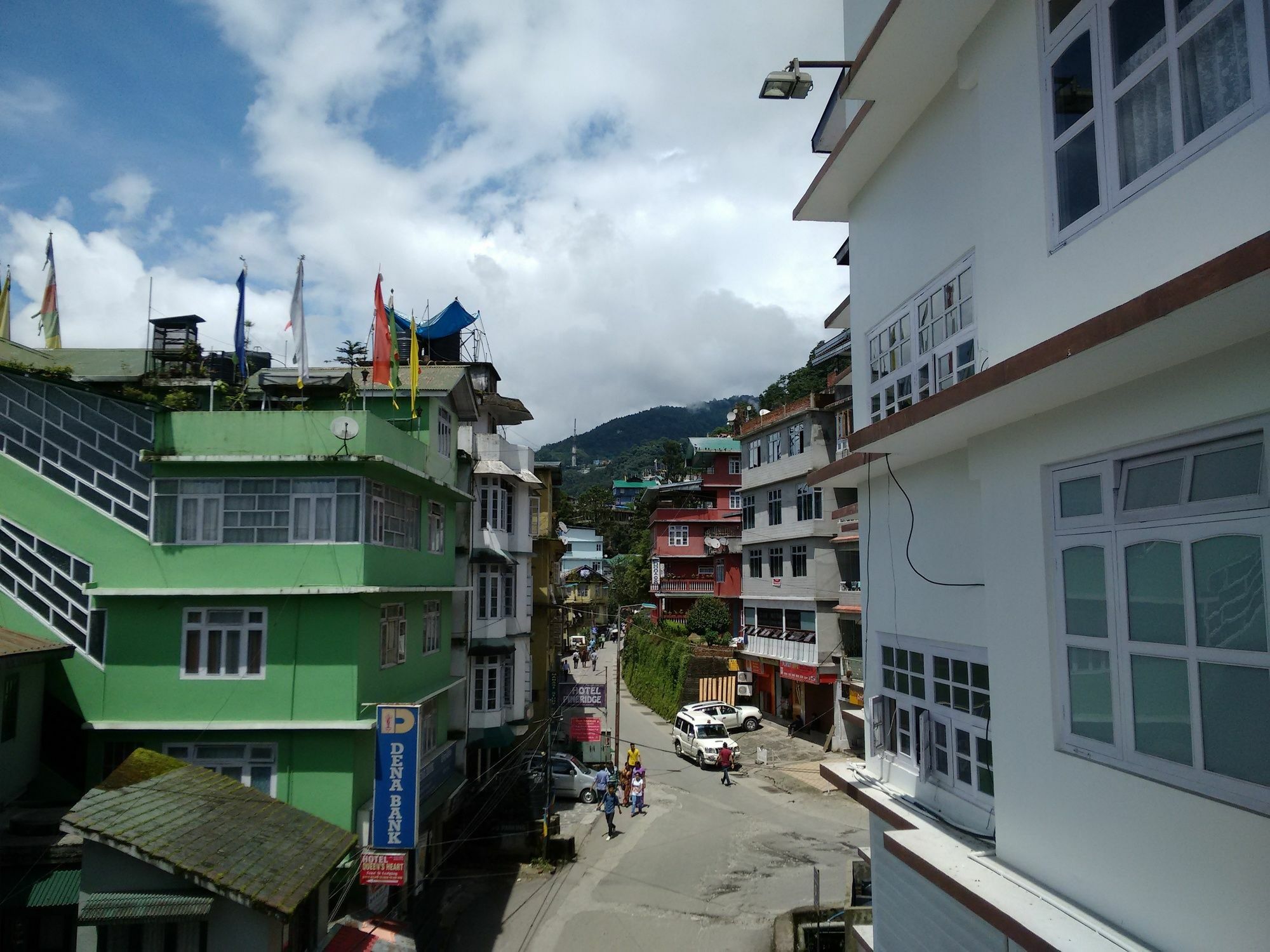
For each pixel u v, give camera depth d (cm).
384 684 1441
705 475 4522
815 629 2752
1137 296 380
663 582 4178
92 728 1269
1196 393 376
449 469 1888
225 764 1301
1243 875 340
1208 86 354
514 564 2300
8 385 1389
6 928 1004
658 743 3122
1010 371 433
